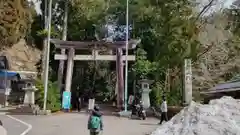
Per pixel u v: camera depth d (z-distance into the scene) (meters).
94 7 40.53
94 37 43.78
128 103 31.98
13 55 48.78
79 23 41.78
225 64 40.16
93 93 48.06
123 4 42.25
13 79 43.12
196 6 29.09
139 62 36.44
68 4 39.09
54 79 38.56
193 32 27.75
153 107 31.97
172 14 28.20
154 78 36.25
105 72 50.81
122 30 43.44
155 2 31.33
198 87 38.06
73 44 32.72
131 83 37.91
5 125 19.98
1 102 40.09
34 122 22.20
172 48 27.67
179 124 10.34
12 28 14.56
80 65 46.34
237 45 35.03
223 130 9.34
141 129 19.03
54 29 39.59
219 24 30.17
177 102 30.27
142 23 39.66
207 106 10.77
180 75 31.11
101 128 12.09
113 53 33.75
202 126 9.66
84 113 30.42
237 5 28.86
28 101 31.72
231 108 10.78
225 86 24.58
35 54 53.06
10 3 14.30
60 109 32.03
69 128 19.19
